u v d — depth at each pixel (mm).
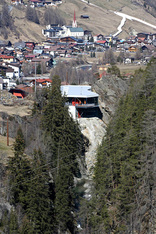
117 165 164125
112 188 164000
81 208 159625
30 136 198125
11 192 142500
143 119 173125
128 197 153500
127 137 166125
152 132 159875
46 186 145125
